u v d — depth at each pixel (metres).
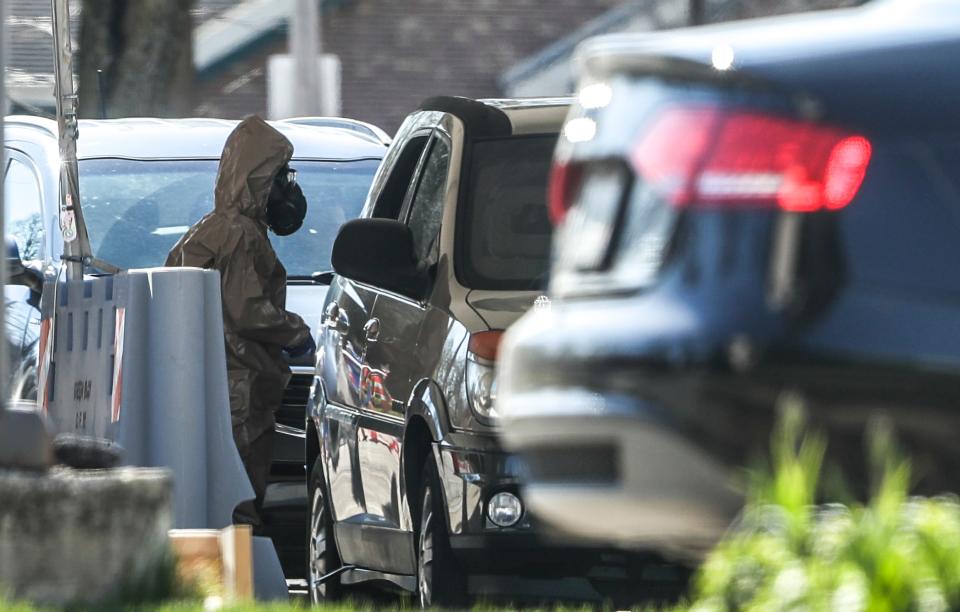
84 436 31.66
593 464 16.69
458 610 25.44
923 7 16.80
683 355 16.02
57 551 22.84
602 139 17.58
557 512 17.03
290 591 37.22
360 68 131.88
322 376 32.78
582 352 16.81
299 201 37.44
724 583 15.96
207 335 30.95
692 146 16.59
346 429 31.16
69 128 32.66
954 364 15.72
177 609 22.52
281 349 36.31
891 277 15.92
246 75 129.50
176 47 86.38
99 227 39.44
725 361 15.88
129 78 85.81
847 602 15.27
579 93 18.16
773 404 15.76
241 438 35.69
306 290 38.97
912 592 15.28
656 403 16.14
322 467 32.56
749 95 16.52
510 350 17.98
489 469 26.12
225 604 23.66
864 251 15.96
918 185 16.08
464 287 28.03
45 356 32.94
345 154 42.59
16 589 22.73
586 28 130.00
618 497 16.41
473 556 26.14
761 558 15.80
